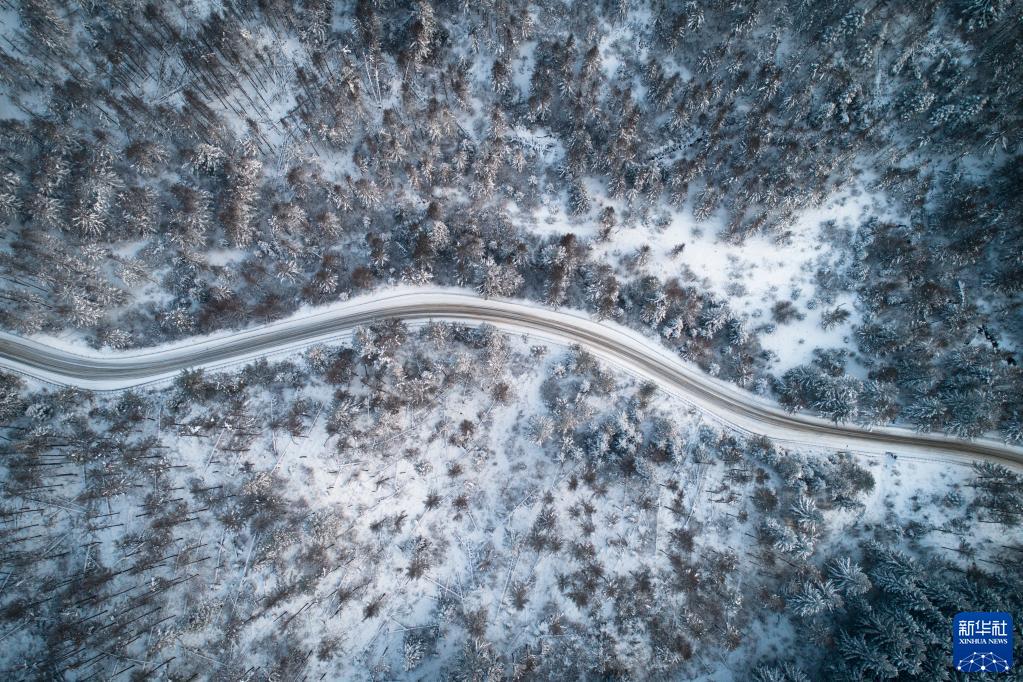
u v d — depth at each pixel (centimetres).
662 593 5984
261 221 6588
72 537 5853
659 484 6238
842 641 5506
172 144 6606
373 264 6625
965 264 6588
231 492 5991
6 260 6206
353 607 5825
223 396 6231
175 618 5684
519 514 6144
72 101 6456
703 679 5775
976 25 6234
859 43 6406
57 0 6488
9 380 6156
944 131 6500
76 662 5506
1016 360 6494
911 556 6134
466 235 6581
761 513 6197
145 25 6612
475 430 6281
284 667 5591
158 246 6469
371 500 6072
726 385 6588
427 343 6475
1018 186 6309
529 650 5750
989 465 6169
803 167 6631
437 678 5706
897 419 6469
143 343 6419
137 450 6012
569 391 6412
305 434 6144
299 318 6562
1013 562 6009
